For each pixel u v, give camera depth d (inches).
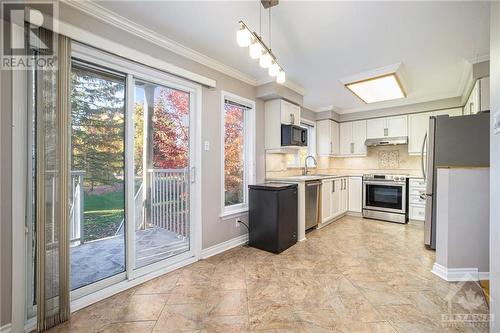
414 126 172.1
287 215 116.6
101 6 68.9
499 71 47.2
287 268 93.0
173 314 64.1
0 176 53.8
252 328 58.2
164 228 106.2
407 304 67.9
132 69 80.6
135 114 89.7
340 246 118.8
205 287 78.5
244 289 77.0
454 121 108.3
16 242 55.9
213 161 109.7
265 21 76.7
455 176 83.9
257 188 116.5
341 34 84.7
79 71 73.0
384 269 91.4
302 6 69.1
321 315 63.1
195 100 102.3
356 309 65.7
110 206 81.4
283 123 136.3
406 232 143.5
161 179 101.3
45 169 58.8
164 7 69.7
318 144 197.8
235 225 121.6
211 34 85.2
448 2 67.0
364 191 183.5
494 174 50.3
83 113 74.4
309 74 122.8
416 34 84.4
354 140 200.8
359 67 113.8
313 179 145.1
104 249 82.4
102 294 71.7
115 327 59.2
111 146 80.0
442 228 85.9
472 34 83.7
